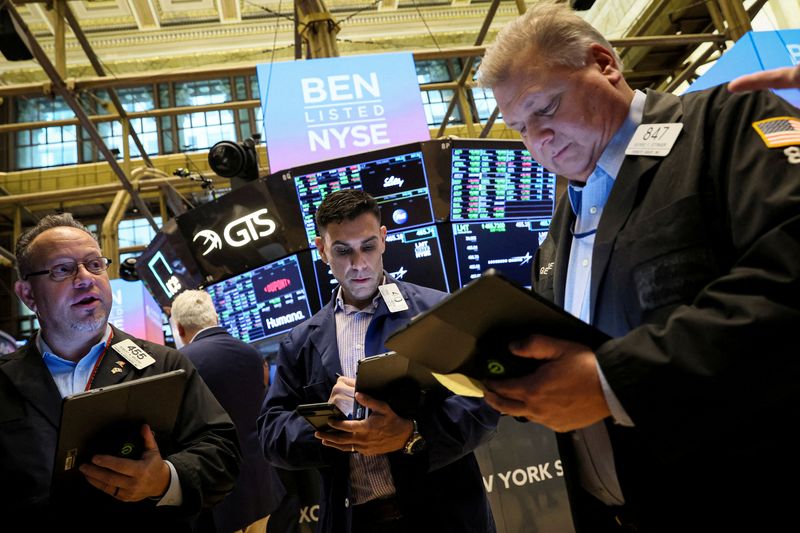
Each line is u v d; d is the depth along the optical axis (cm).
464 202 384
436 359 117
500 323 106
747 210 106
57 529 162
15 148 1175
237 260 399
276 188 382
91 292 197
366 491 189
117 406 149
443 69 1255
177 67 1187
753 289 96
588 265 146
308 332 219
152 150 1192
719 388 95
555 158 146
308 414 162
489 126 682
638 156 130
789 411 100
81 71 1154
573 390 105
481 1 1163
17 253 204
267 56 1184
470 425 180
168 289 437
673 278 116
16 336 1091
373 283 216
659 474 115
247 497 276
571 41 138
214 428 199
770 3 631
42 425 181
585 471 141
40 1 500
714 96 128
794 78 95
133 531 171
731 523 105
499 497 262
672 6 671
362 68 425
